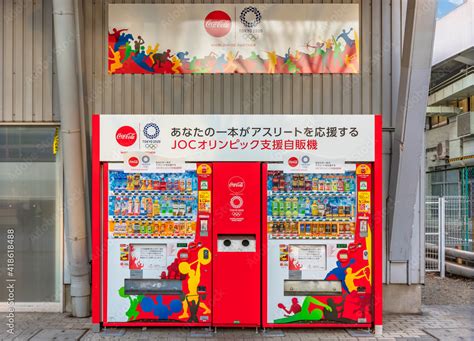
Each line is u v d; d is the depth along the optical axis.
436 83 15.01
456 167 14.51
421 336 4.64
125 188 4.62
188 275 4.60
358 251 4.61
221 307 4.60
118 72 5.69
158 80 5.70
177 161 4.62
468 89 13.00
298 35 5.73
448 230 8.60
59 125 5.70
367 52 5.76
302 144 4.62
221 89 5.71
